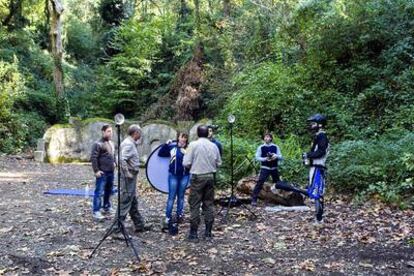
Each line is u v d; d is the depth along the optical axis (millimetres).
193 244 6148
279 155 8398
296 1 15039
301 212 7965
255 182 9258
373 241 6145
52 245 6051
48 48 27750
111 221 7359
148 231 6781
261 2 16828
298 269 5191
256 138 12844
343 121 11508
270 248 5965
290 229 6848
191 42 20922
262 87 13469
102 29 30516
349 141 10242
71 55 29141
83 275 4992
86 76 27500
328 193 9109
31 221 7312
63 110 21547
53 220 7391
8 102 18469
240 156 10523
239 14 19656
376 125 11250
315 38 13047
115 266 5293
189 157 6277
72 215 7773
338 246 5996
